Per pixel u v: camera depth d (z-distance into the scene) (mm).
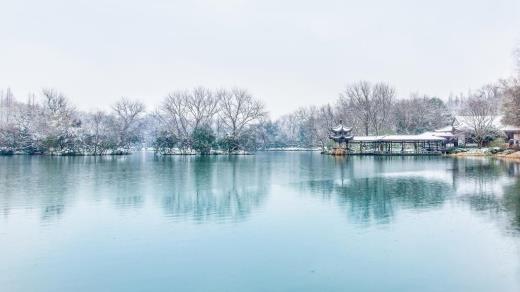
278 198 26391
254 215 20859
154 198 26625
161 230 17766
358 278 12062
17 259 13984
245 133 106688
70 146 91562
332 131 98125
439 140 91500
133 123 118188
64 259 13961
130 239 16359
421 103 126438
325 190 30062
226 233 17203
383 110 120375
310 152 125438
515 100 64312
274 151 136750
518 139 86062
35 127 92125
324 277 12164
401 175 41250
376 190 29688
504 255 13875
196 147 102312
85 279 12195
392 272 12484
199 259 13859
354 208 22469
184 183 35281
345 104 126062
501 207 22141
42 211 22172
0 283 11969
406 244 15258
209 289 11414
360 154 94250
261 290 11297
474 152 81125
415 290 11195
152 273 12625
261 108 108500
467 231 17000
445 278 11984
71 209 22703
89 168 53188
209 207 23219
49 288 11594
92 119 109250
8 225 18828
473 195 26500
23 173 45188
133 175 43219
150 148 149500
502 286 11398
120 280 12102
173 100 105375
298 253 14383
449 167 50844
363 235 16594
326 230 17516
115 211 22125
